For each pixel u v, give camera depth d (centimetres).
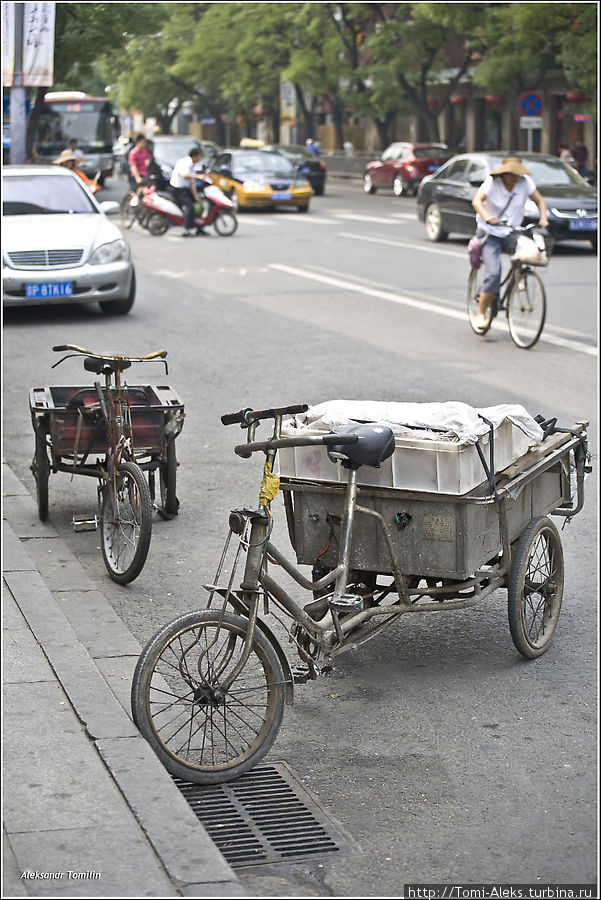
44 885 388
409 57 4562
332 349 1378
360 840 445
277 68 5684
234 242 2544
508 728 531
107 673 573
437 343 1422
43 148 4350
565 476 651
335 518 571
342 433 518
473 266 1445
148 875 396
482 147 4912
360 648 621
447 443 540
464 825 454
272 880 419
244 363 1298
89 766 467
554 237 2256
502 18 3697
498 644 626
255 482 898
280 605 521
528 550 591
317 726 536
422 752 511
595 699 560
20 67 2191
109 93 7125
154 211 2695
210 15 5781
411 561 559
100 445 780
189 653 593
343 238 2623
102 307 1648
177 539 784
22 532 799
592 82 3331
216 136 8212
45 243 1574
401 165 4216
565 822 454
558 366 1290
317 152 5791
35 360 1327
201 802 475
